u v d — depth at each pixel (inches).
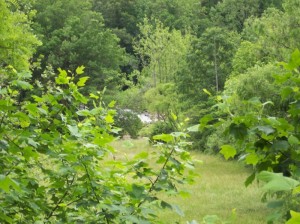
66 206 117.3
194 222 90.4
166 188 106.7
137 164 109.5
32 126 114.0
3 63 557.0
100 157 115.5
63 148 109.4
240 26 2667.3
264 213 567.2
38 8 2391.7
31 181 115.9
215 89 1488.7
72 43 2208.4
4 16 564.7
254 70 633.0
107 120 121.3
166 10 3105.3
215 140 1085.8
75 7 2448.3
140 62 2714.1
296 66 85.4
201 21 2810.0
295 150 88.4
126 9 3260.3
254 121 87.1
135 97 1733.5
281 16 786.8
